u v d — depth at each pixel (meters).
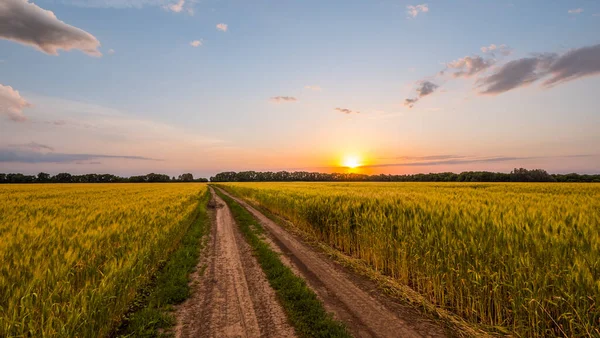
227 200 30.17
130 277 4.92
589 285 3.54
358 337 4.05
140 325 4.34
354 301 5.29
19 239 5.52
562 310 3.79
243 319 4.63
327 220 10.02
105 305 3.94
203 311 4.93
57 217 9.16
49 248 5.02
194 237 10.95
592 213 6.21
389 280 6.30
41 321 3.15
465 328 4.33
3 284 3.45
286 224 14.40
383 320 4.57
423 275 5.66
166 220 9.87
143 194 24.91
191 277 6.68
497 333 4.18
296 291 5.61
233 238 11.17
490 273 4.52
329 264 7.71
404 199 9.95
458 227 5.61
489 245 4.71
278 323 4.50
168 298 5.34
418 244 5.97
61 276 3.85
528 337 4.00
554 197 11.75
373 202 9.51
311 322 4.49
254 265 7.64
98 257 5.04
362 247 7.98
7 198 18.70
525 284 4.06
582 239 4.22
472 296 4.61
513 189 21.39
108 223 8.18
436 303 5.26
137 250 5.84
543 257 4.08
